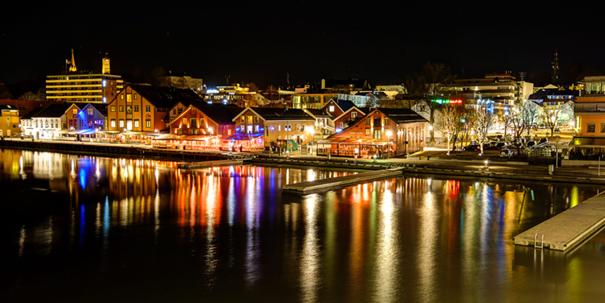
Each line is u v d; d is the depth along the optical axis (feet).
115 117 498.28
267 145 408.05
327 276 129.18
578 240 153.07
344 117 450.71
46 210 199.21
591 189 240.32
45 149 457.68
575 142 302.04
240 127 421.18
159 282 125.49
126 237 161.79
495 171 279.69
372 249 149.89
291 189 231.91
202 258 142.10
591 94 311.88
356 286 122.93
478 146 390.63
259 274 130.41
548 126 528.22
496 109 591.37
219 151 400.47
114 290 120.98
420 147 411.34
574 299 115.44
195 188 248.32
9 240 158.61
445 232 167.32
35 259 141.38
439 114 474.49
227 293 119.24
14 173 300.61
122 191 240.32
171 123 447.01
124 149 420.77
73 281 126.11
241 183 263.29
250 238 160.76
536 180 258.57
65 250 148.87
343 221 181.57
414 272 131.64
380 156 348.59
